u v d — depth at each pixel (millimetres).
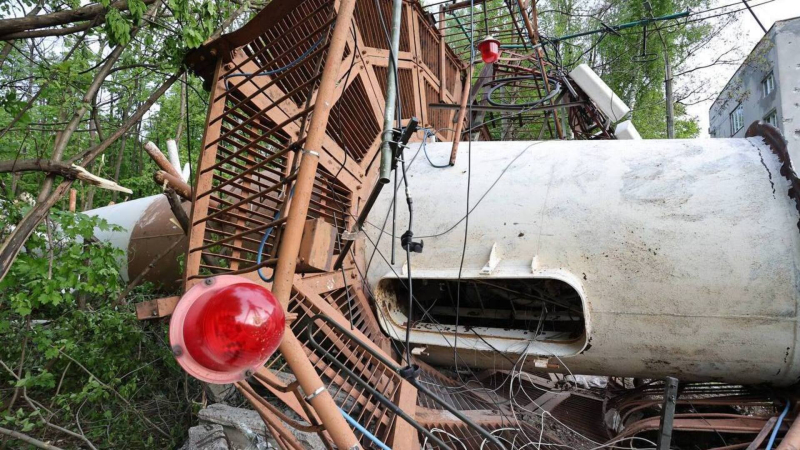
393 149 2615
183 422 4598
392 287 4887
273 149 4078
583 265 4074
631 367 4266
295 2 3049
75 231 3682
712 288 3764
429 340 4582
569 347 4254
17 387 3803
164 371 5375
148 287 6145
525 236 4301
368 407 3566
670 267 3850
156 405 4906
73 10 3742
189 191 4406
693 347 3906
